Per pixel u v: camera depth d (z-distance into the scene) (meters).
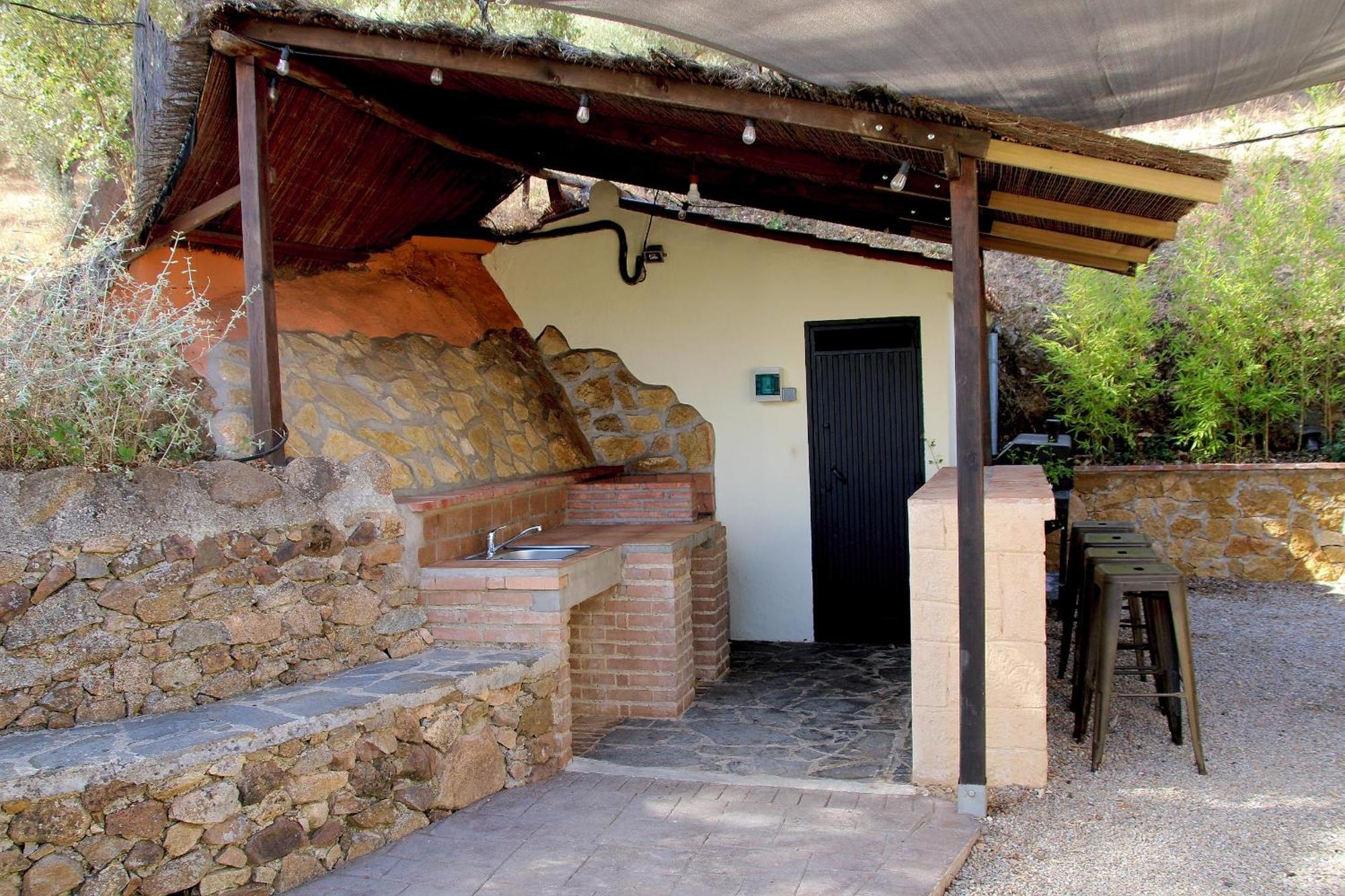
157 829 3.40
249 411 5.08
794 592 8.06
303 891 3.74
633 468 8.25
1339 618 7.95
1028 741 4.62
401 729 4.26
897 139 4.35
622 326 8.30
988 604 4.61
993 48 3.94
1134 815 4.35
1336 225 9.76
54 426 3.98
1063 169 4.22
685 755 5.36
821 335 7.98
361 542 4.95
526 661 4.92
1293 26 3.89
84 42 8.68
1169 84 4.50
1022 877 3.84
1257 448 10.10
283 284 6.40
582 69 4.50
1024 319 11.31
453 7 9.38
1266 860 3.89
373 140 6.04
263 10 4.51
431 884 3.76
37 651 3.67
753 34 3.98
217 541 4.26
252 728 3.74
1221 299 9.71
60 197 9.35
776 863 3.87
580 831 4.25
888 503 7.85
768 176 6.89
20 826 3.10
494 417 6.94
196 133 5.22
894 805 4.48
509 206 9.66
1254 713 5.73
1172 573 4.86
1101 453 10.31
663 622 6.08
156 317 4.85
